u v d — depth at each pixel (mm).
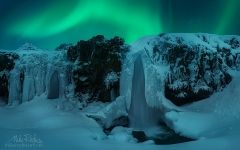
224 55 10719
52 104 10312
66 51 11227
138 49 10711
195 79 10234
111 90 10375
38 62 11102
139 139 8492
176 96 10109
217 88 10195
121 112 9641
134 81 10109
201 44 10594
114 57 10383
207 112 9422
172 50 10492
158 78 9984
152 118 9680
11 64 11375
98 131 8562
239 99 9242
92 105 10344
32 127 8703
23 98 10859
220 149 6379
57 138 7336
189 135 8414
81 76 10492
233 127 7902
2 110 10125
